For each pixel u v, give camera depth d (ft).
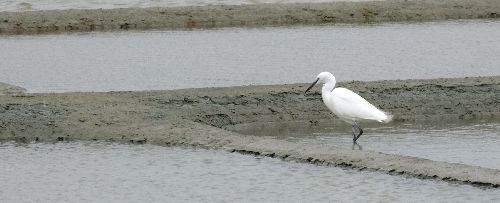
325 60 81.35
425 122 61.41
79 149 52.75
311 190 43.73
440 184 44.21
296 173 46.68
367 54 84.43
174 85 70.33
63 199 43.14
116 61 81.61
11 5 116.26
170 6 115.24
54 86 70.28
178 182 45.52
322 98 58.23
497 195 42.29
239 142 52.37
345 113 53.06
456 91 65.67
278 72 75.61
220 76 73.87
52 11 107.96
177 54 85.10
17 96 62.75
